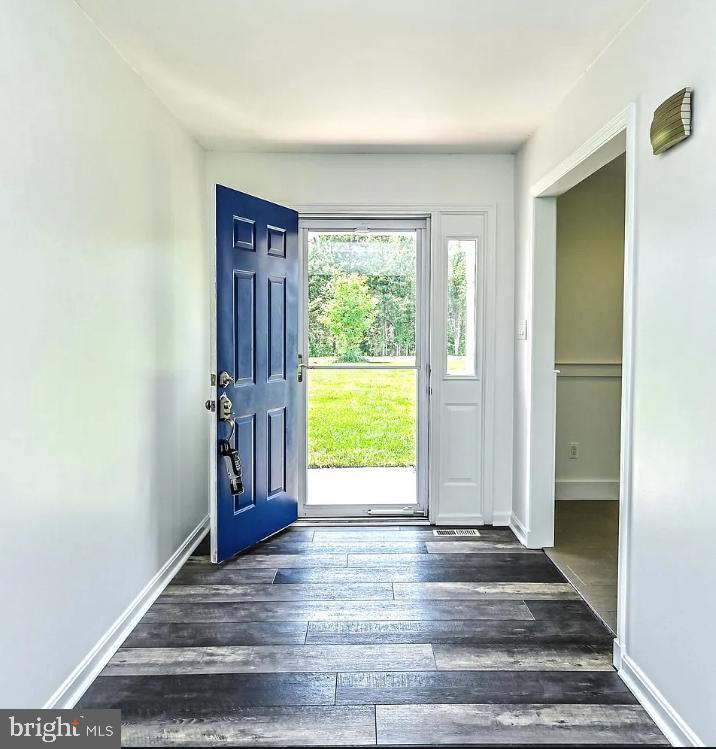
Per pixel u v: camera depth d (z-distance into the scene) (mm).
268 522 3713
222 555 3318
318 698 2055
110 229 2361
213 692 2086
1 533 1630
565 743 1831
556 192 3326
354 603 2809
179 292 3305
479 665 2270
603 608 2756
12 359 1682
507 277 4004
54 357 1915
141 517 2699
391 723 1922
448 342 4062
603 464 4586
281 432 3836
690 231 1786
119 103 2465
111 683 2141
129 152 2574
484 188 3979
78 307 2082
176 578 3105
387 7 2119
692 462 1770
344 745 1818
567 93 2891
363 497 4227
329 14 2164
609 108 2383
